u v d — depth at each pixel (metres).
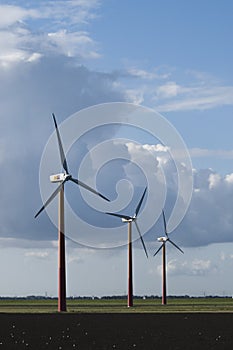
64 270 141.88
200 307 199.12
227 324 110.12
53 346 81.50
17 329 102.94
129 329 101.88
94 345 82.25
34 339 89.00
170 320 119.50
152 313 144.50
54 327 106.31
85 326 107.44
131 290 187.25
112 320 120.19
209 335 93.06
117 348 79.31
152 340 87.12
